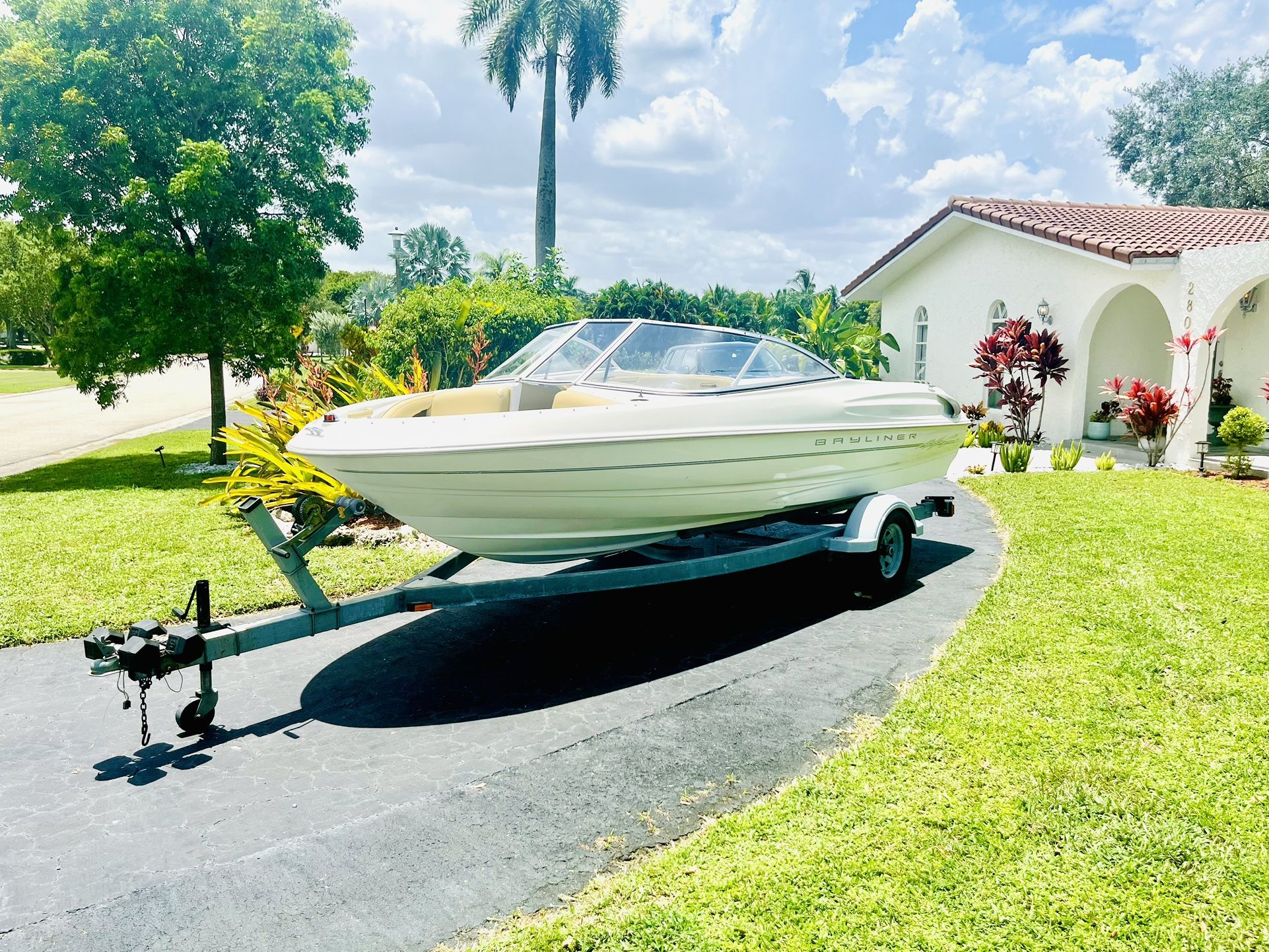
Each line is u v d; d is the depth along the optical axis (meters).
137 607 5.70
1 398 29.66
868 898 2.56
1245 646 4.49
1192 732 3.54
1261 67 33.03
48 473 12.19
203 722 3.96
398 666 4.84
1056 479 10.27
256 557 7.06
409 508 4.50
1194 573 5.88
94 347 11.60
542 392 5.18
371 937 2.50
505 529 4.77
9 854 2.99
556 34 31.78
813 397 5.73
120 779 3.54
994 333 15.15
